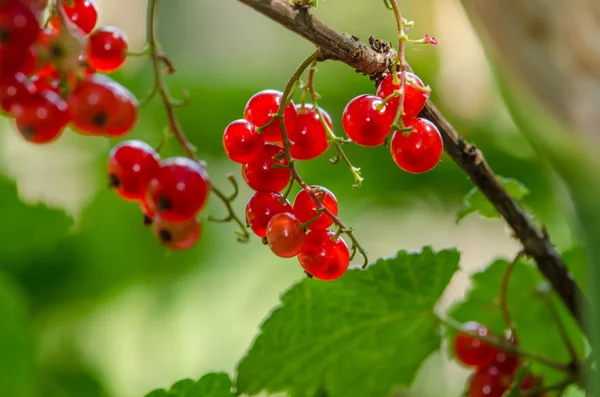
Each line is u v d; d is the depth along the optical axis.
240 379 0.43
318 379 0.45
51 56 0.36
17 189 0.55
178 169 0.37
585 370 0.42
